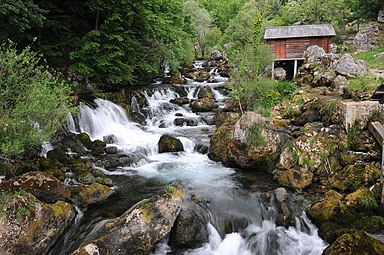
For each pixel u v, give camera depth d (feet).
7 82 25.13
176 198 25.32
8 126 24.48
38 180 26.61
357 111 35.58
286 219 27.32
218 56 124.36
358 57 76.74
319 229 26.53
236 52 58.39
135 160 39.52
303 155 33.99
